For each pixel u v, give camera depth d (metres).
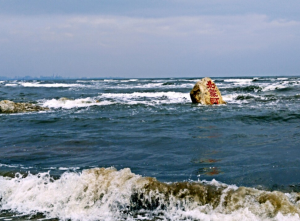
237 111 13.09
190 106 15.59
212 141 7.71
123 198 4.19
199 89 16.69
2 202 4.39
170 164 5.84
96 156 6.53
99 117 12.36
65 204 4.20
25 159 6.34
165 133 8.90
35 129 10.02
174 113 13.12
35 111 15.03
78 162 6.07
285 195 3.82
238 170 5.32
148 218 3.80
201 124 10.34
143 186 4.29
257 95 20.20
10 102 15.37
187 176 5.09
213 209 3.79
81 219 3.84
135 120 11.52
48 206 4.20
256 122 10.50
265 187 4.50
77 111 14.71
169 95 23.47
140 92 26.78
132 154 6.64
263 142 7.47
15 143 7.91
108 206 4.11
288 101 16.36
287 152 6.43
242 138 8.00
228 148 6.97
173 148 7.12
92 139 8.22
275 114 11.58
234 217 3.57
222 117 11.57
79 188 4.43
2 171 5.45
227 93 23.70
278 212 3.53
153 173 5.30
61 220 3.82
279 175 4.97
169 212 3.91
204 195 4.00
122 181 4.45
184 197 4.04
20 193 4.53
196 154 6.54
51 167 5.71
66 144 7.69
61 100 18.41
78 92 29.16
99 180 4.52
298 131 8.75
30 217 3.91
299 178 4.80
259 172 5.15
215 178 4.95
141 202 4.14
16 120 11.95
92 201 4.23
